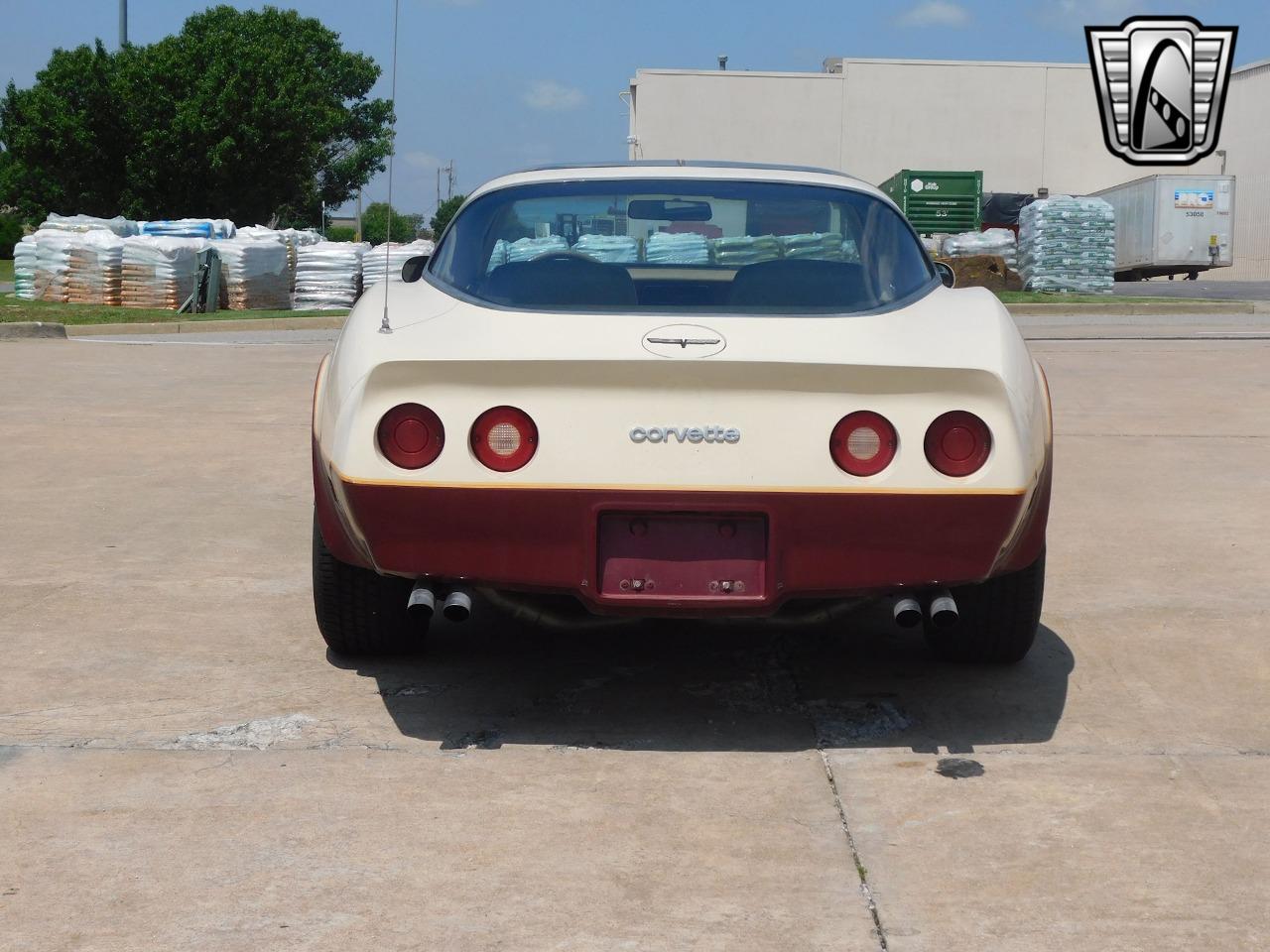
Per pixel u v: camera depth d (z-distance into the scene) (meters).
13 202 38.47
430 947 2.54
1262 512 6.30
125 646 4.32
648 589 3.28
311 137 37.53
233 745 3.54
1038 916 2.67
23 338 14.77
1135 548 5.66
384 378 3.22
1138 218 34.72
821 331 3.38
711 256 3.81
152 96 35.59
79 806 3.15
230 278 19.33
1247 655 4.32
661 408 3.20
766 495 3.19
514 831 3.04
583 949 2.54
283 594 4.93
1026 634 4.07
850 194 4.08
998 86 40.09
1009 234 24.47
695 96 39.19
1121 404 9.49
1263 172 44.66
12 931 2.58
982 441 3.20
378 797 3.22
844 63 39.59
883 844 2.99
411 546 3.29
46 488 6.66
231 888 2.77
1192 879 2.83
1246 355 12.45
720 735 3.67
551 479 3.20
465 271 3.80
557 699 3.94
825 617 3.85
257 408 9.13
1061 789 3.29
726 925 2.64
